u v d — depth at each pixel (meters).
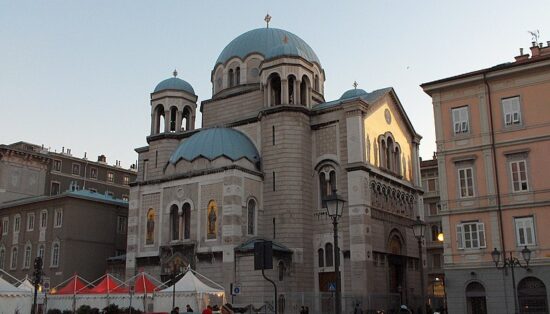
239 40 80.81
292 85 69.38
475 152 48.88
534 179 45.97
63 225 79.50
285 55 68.00
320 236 63.88
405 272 69.19
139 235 67.88
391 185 69.56
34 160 101.88
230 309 34.62
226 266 59.03
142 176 79.56
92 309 50.12
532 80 47.62
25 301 48.97
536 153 46.28
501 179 47.34
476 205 47.88
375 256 62.34
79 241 79.75
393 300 63.19
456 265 47.78
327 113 66.81
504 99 48.66
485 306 46.16
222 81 79.69
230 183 60.97
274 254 58.56
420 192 77.25
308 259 62.97
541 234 44.81
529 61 47.38
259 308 54.28
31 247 82.94
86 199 81.94
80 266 79.12
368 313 57.72
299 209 63.25
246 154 65.75
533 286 44.47
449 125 50.56
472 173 48.69
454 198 49.03
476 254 47.12
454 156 49.69
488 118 48.81
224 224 60.31
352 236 60.81
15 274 83.56
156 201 67.31
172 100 78.06
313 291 62.56
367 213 61.66
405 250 70.44
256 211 63.31
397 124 74.81
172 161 67.69
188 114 79.75
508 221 46.38
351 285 59.97
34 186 101.06
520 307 44.59
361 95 71.94
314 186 65.81
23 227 85.19
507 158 47.47
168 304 53.28
